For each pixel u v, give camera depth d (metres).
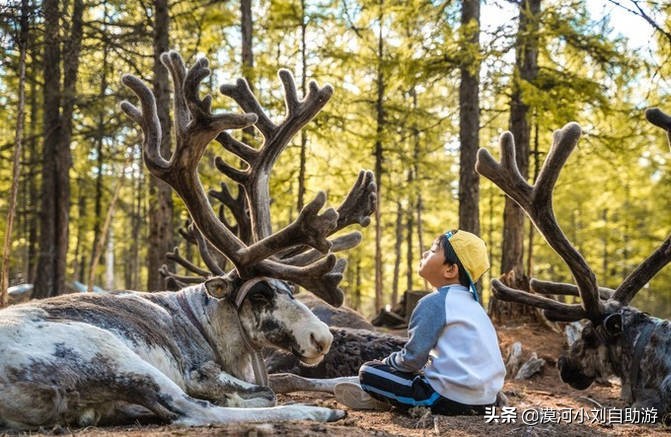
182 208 14.50
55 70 14.93
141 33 13.09
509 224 13.25
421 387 3.89
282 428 3.15
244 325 4.21
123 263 37.91
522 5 12.70
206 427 3.29
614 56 12.38
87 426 3.45
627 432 3.82
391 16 15.15
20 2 9.38
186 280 7.50
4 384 3.24
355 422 3.59
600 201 20.92
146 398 3.45
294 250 4.72
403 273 27.64
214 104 15.40
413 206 23.12
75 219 20.72
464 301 3.93
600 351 4.79
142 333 3.82
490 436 3.40
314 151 16.94
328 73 16.16
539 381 6.48
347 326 7.09
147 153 4.20
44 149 15.55
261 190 4.74
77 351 3.39
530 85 11.96
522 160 13.23
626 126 12.72
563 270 26.81
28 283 21.17
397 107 16.47
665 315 30.64
